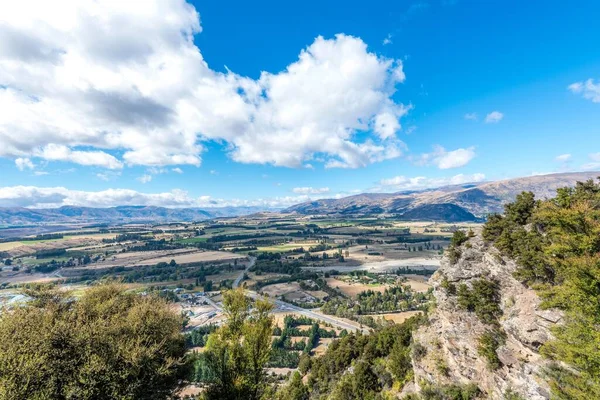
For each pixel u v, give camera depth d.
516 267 31.70
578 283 21.25
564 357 23.44
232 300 38.09
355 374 55.59
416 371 40.00
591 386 21.62
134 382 30.67
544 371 25.86
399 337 53.75
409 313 163.62
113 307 41.47
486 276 34.84
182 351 41.81
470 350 33.69
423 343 40.53
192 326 157.75
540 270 28.47
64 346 30.14
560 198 29.50
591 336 21.39
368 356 58.56
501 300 32.66
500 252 34.09
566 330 23.31
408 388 44.47
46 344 28.84
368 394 50.94
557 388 23.69
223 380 36.38
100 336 31.92
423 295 183.38
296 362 116.19
